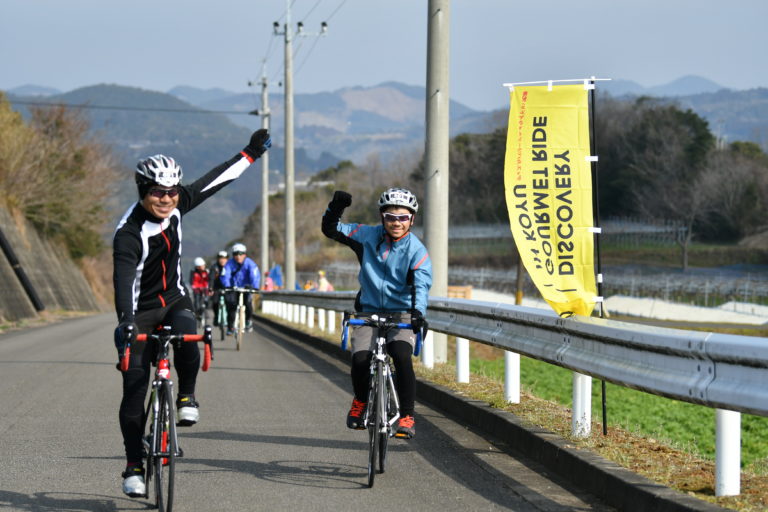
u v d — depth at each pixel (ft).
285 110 138.21
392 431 26.45
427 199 51.88
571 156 28.99
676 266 270.46
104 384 46.42
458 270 278.46
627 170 309.42
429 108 51.83
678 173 298.56
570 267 28.84
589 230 28.76
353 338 27.22
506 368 34.30
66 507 22.16
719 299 215.31
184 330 21.71
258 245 416.87
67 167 217.36
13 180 184.96
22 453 28.60
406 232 26.53
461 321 39.83
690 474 22.31
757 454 57.31
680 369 20.92
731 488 20.08
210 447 29.73
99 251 277.44
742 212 289.33
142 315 21.77
